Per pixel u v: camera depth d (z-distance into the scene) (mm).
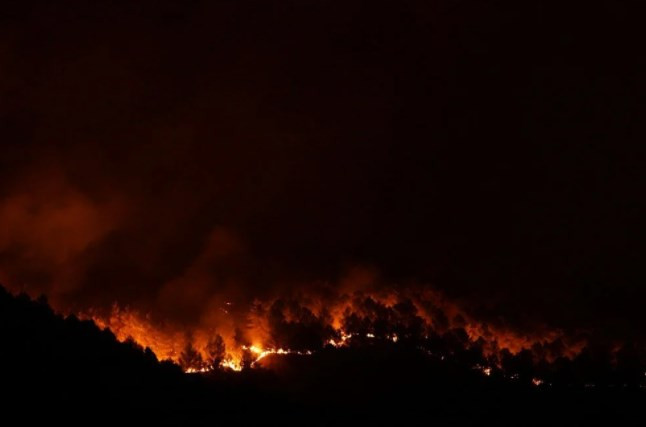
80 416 11836
